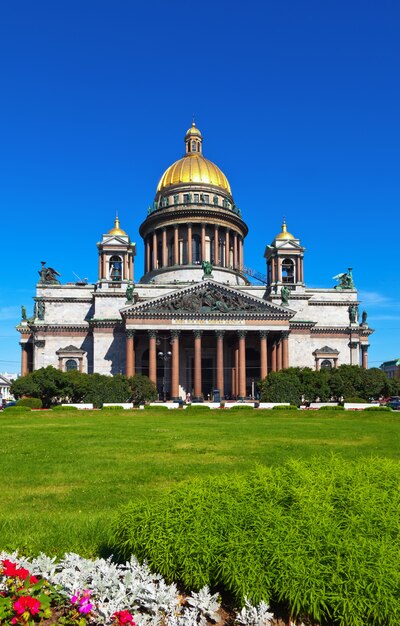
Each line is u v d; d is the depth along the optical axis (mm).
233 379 113688
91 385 93375
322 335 121625
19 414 74750
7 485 21594
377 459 13188
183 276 131875
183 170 143750
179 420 63219
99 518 15258
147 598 9102
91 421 61250
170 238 140125
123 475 23484
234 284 135125
